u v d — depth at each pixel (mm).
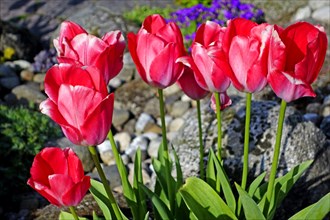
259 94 5336
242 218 2727
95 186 2773
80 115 1953
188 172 3783
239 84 2137
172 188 2736
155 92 6188
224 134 3820
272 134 3732
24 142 4602
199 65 2209
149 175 4906
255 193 2721
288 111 3887
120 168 2602
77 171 2045
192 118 4055
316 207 2250
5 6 8539
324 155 3803
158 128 5684
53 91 2008
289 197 3658
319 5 7336
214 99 2625
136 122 5836
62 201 2033
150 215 3496
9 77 6504
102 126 1983
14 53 6996
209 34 2318
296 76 1956
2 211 4461
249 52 2055
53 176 1966
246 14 6871
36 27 7926
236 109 3924
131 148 5340
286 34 1995
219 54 2109
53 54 6770
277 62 1964
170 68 2240
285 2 7488
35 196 4578
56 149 2064
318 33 1925
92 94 1918
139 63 2266
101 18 7449
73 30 2291
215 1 6891
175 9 7969
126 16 7750
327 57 6367
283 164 3662
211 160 2795
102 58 2131
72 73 1957
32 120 4879
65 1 8539
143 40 2207
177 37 2230
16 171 4535
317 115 5375
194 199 2408
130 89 6270
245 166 2434
